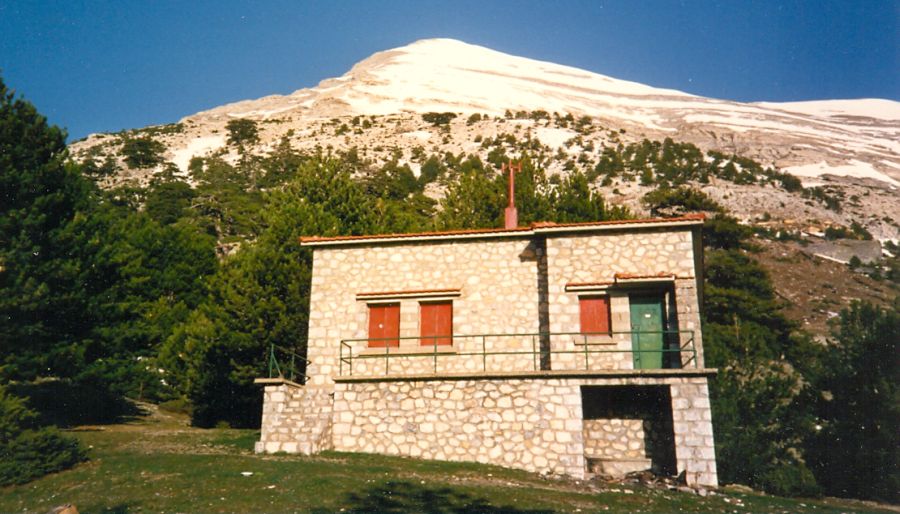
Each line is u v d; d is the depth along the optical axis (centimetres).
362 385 1873
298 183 3269
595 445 1856
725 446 1912
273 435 1894
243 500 1308
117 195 6956
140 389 3225
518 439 1753
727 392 2055
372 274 2127
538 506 1337
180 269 3903
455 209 3312
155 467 1602
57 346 2223
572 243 1995
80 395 2625
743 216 7581
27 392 2547
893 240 7344
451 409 1809
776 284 5553
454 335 2008
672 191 6812
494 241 2094
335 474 1519
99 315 2370
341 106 16412
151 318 3431
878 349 2088
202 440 2122
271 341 2650
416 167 10406
